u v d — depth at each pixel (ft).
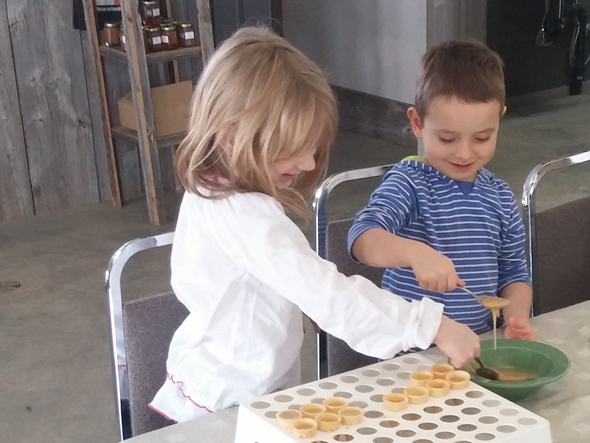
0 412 8.09
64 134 13.57
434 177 4.92
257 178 3.73
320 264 3.63
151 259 11.50
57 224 13.15
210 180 3.84
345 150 16.39
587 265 6.00
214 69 3.73
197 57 13.32
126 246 4.42
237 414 3.65
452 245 4.87
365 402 3.25
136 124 12.65
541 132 16.56
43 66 13.12
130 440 3.44
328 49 17.97
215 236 3.84
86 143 13.79
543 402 3.68
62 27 13.10
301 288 3.59
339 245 5.27
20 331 9.68
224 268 3.94
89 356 9.11
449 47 4.85
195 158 3.81
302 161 3.80
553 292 5.87
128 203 13.98
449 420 3.09
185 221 4.10
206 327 4.02
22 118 13.17
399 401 3.20
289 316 4.02
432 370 3.51
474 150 4.77
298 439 2.96
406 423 3.06
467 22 16.66
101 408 8.13
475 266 4.89
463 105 4.63
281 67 3.63
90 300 10.45
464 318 4.89
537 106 18.31
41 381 8.63
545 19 17.88
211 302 3.99
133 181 14.33
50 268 11.46
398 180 4.85
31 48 12.94
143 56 12.10
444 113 4.68
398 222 4.65
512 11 17.43
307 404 3.21
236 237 3.74
